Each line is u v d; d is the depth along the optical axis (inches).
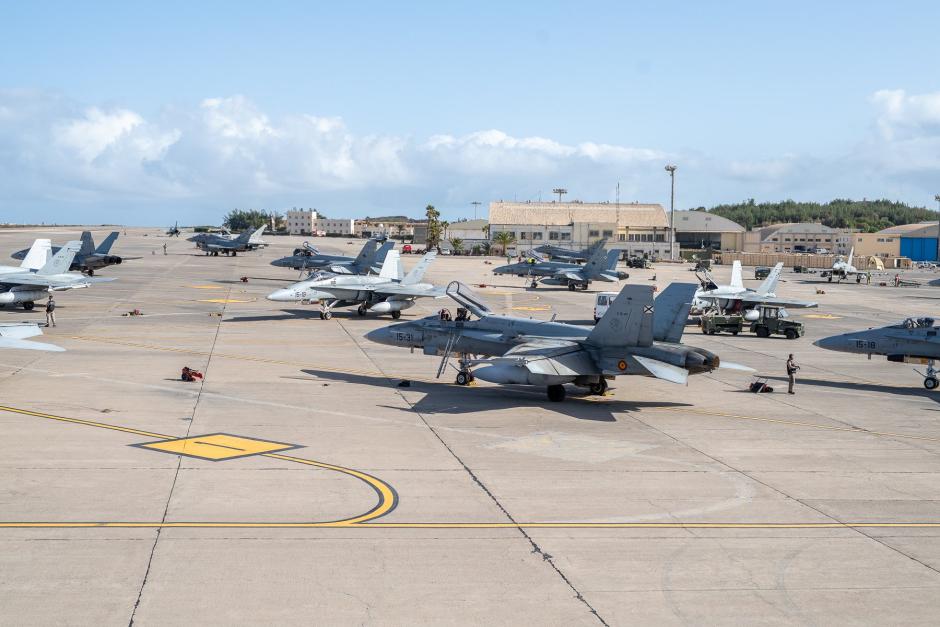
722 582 596.4
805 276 5841.5
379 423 1101.1
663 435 1081.4
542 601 553.6
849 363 1855.3
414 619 519.8
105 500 738.8
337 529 682.2
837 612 550.3
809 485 861.2
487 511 742.5
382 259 3115.2
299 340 1959.9
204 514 709.3
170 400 1215.6
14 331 1227.9
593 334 1274.6
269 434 1019.3
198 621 506.9
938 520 754.8
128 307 2571.4
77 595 539.5
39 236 7731.3
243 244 5413.4
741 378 1610.5
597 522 721.6
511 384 1299.2
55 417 1075.3
